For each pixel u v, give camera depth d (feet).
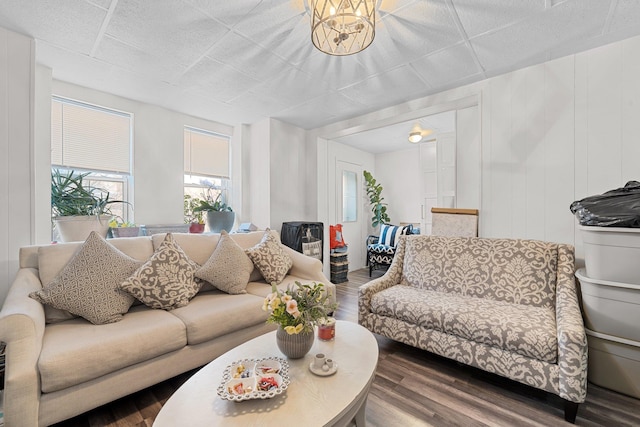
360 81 9.27
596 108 7.48
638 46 6.96
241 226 12.58
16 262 6.91
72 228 7.81
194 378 4.00
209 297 7.27
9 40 6.68
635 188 5.94
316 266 8.87
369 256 16.80
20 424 4.01
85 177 9.70
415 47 7.39
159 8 5.90
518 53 7.72
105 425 4.83
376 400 5.46
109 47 7.29
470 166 10.54
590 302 5.91
